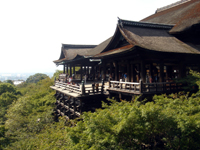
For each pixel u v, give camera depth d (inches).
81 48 1427.2
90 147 291.0
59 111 965.8
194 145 276.2
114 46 777.6
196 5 947.3
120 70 794.2
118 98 657.0
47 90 1414.9
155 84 578.2
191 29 749.9
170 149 293.4
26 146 515.8
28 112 920.9
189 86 550.3
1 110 1349.7
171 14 1131.9
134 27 732.0
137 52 542.3
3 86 1941.4
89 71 1332.4
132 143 283.6
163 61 595.8
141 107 313.0
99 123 270.5
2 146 541.6
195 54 611.8
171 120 263.4
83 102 672.4
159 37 726.5
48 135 483.5
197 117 265.9
